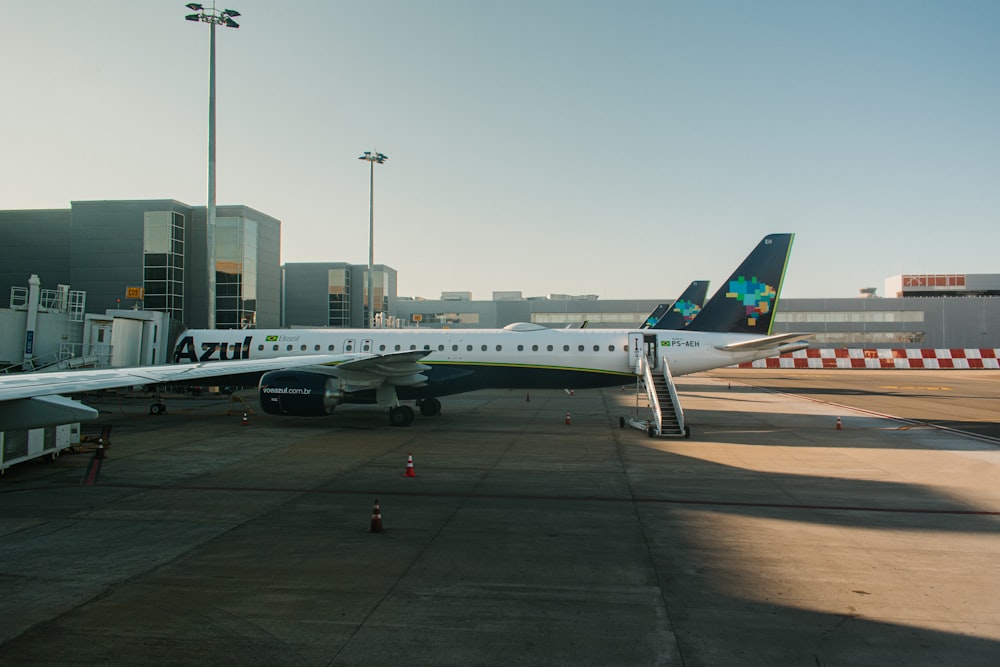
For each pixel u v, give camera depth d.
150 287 45.75
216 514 10.48
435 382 24.03
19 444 13.45
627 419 23.78
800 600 7.05
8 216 48.78
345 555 8.45
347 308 70.81
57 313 24.53
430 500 11.50
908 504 11.46
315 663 5.55
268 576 7.66
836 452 17.03
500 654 5.74
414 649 5.83
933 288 94.62
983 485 13.04
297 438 19.00
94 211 46.12
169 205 45.72
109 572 7.78
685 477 13.66
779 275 25.22
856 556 8.57
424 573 7.79
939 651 5.86
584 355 24.86
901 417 25.50
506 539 9.20
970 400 33.19
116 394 33.41
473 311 87.06
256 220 50.47
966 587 7.48
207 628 6.24
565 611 6.70
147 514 10.47
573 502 11.41
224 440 18.56
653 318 50.62
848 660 5.68
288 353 26.33
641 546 8.92
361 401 21.53
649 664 5.58
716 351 24.78
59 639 5.98
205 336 27.44
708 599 7.05
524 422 23.25
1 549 8.63
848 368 56.62
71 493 11.94
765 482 13.22
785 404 30.94
